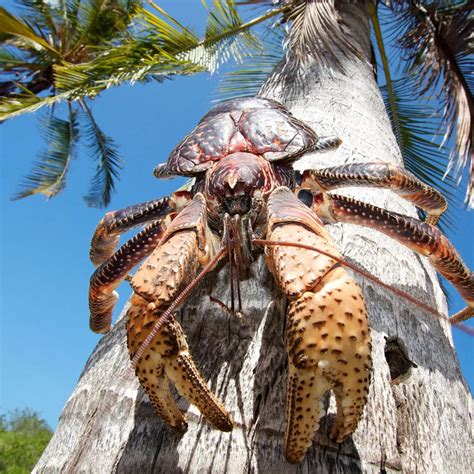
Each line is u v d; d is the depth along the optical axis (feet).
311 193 2.01
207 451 1.32
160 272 1.37
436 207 2.28
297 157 1.84
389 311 1.87
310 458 1.29
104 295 2.07
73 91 5.74
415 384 1.65
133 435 1.42
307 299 1.20
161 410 1.31
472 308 2.20
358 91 3.54
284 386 1.45
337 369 1.14
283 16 5.63
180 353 1.29
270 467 1.28
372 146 2.95
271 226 1.44
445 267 2.00
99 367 1.80
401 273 2.11
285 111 2.15
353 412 1.17
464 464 1.60
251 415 1.38
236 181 1.61
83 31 8.68
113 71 5.58
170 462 1.32
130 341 1.34
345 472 1.29
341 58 3.85
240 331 1.63
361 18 4.75
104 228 2.20
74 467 1.44
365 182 1.98
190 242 1.46
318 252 1.29
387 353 1.70
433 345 1.91
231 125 1.89
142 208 2.13
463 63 5.84
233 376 1.49
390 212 1.96
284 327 1.62
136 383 1.59
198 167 1.80
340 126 3.01
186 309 1.75
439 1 5.78
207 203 1.68
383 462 1.37
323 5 4.07
